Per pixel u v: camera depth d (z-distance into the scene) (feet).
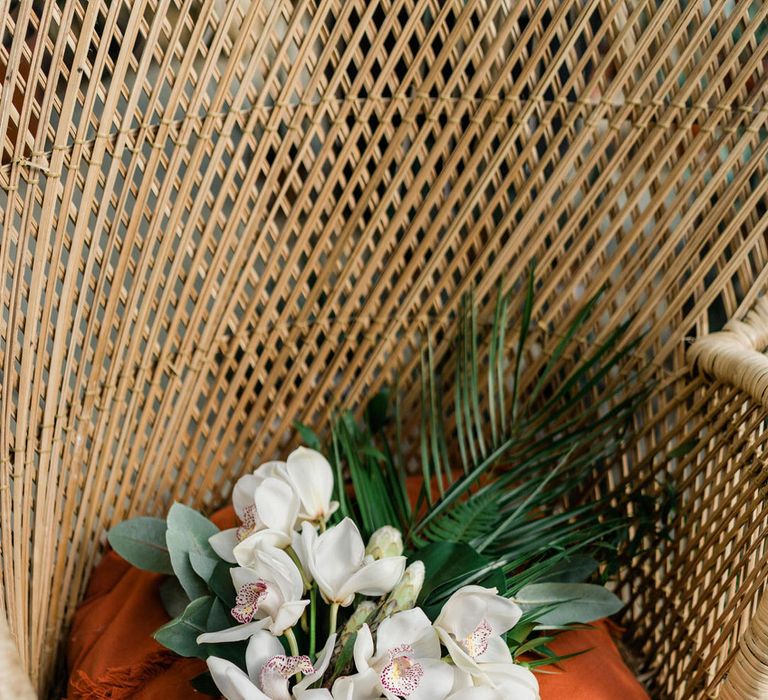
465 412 3.84
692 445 3.71
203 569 3.39
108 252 3.49
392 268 3.86
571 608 3.44
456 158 3.70
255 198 3.64
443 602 3.32
